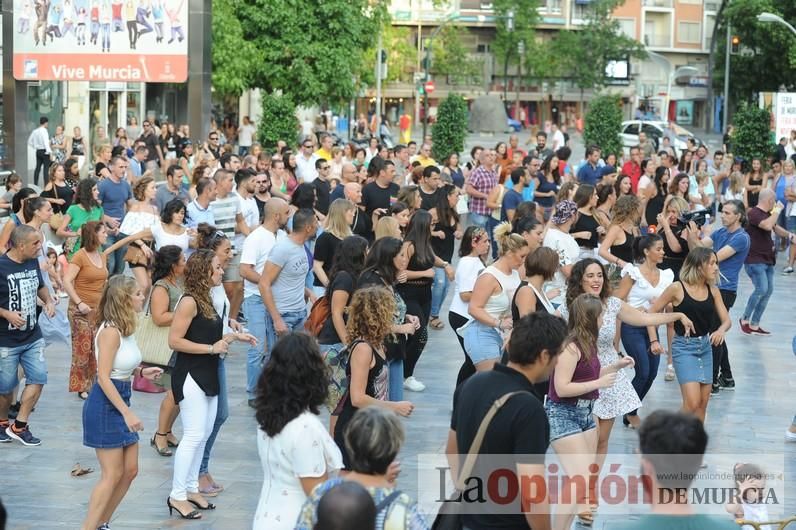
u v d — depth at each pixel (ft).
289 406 20.53
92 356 39.34
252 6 130.72
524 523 19.27
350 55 133.80
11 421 36.83
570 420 26.07
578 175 80.48
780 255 84.74
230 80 129.80
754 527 22.72
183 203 44.88
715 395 42.75
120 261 54.75
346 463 26.78
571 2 289.74
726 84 216.13
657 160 80.69
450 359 47.91
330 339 32.07
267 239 39.19
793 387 44.32
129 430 26.37
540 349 19.45
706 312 32.78
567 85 289.12
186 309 28.12
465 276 37.42
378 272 32.55
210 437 30.19
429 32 280.72
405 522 16.87
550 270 31.19
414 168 65.10
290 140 103.04
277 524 20.62
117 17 80.07
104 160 69.77
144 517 28.60
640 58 272.10
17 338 34.24
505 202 63.98
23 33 81.87
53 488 31.04
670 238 47.19
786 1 227.61
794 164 80.07
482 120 195.83
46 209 41.60
